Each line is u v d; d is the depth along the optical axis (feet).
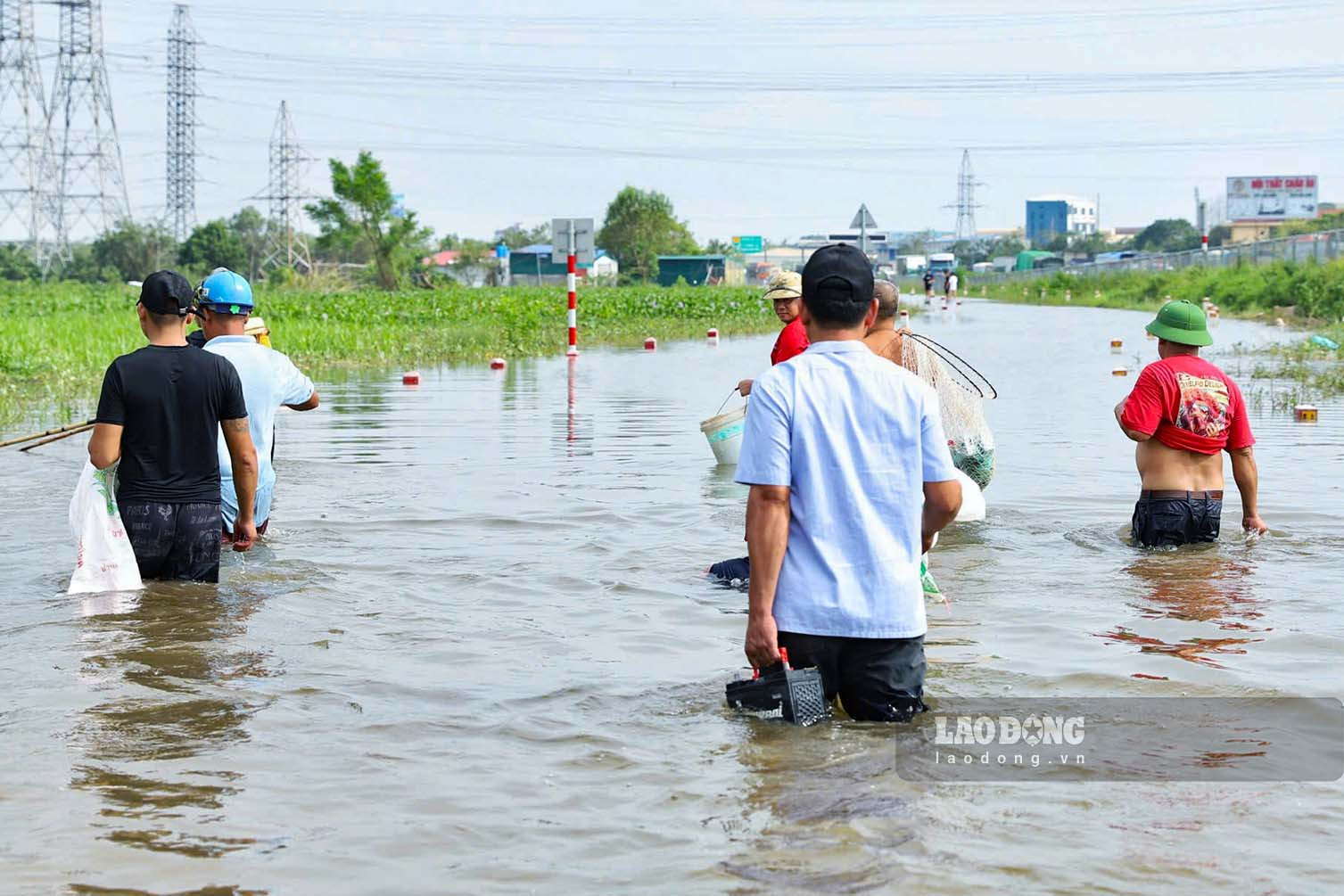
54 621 22.99
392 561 28.07
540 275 339.36
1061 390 70.28
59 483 38.52
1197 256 294.66
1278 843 13.57
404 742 16.81
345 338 104.27
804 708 16.97
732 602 24.40
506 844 13.69
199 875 13.03
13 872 13.06
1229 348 104.78
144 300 25.99
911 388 16.88
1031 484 37.83
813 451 16.71
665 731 17.07
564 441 49.26
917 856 13.25
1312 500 34.73
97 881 12.88
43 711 17.99
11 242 344.08
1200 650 20.76
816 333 17.11
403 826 14.16
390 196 300.40
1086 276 324.19
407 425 54.95
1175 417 28.91
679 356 103.55
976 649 20.85
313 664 20.31
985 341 122.21
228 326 30.76
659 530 31.48
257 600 24.56
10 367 77.77
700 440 49.73
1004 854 13.29
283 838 13.89
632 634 22.15
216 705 18.29
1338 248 200.64
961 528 31.30
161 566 26.02
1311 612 23.17
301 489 37.91
